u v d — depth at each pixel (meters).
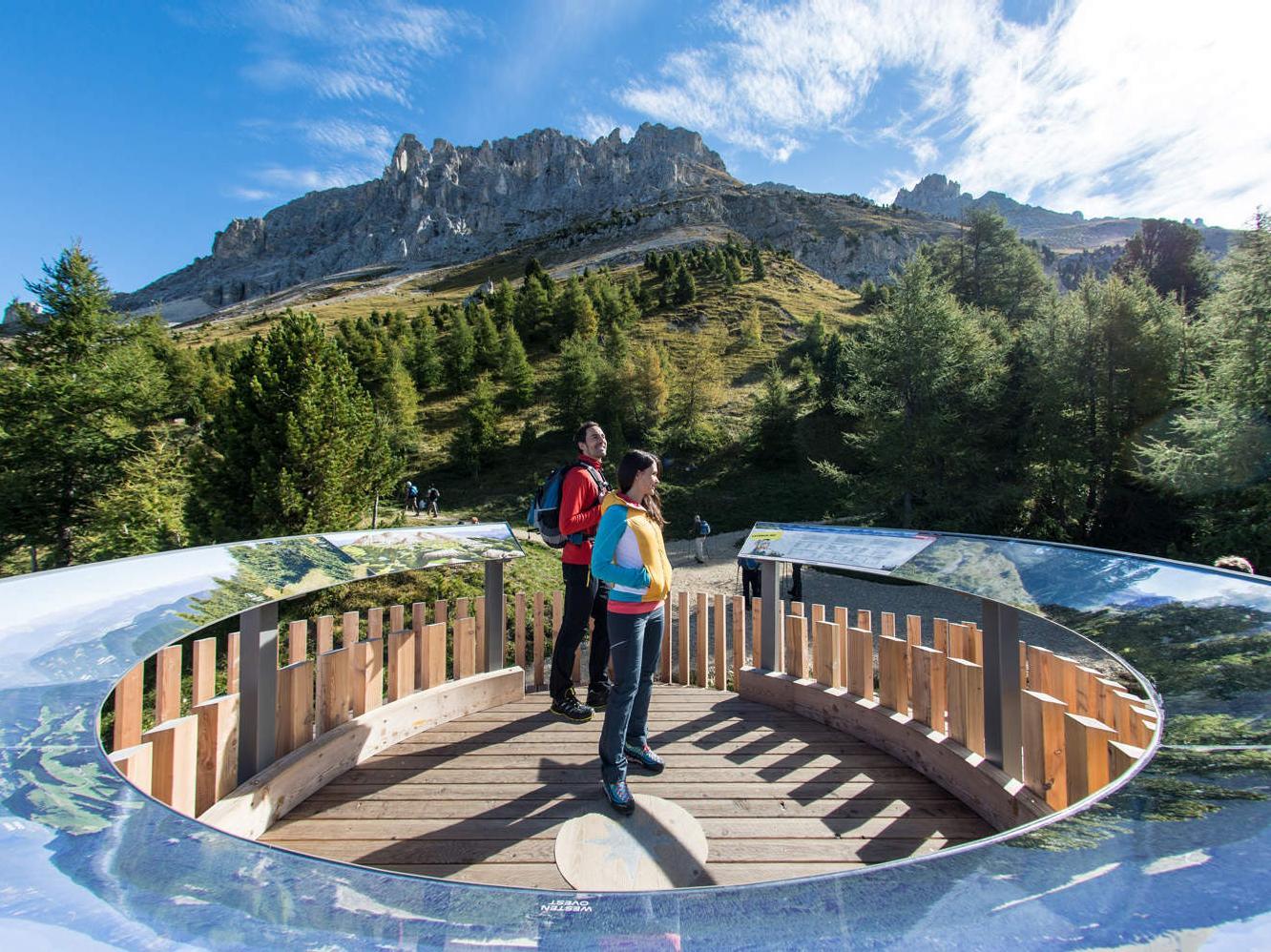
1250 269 12.87
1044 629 10.55
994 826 2.53
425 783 2.87
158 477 14.81
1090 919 0.81
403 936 0.77
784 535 3.91
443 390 39.81
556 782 2.88
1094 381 17.66
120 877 0.86
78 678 1.55
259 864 0.92
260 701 2.56
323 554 3.08
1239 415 12.23
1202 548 12.64
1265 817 1.03
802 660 3.80
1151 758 1.27
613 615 2.59
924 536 3.17
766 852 2.37
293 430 12.09
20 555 15.79
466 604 3.86
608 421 31.81
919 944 0.77
